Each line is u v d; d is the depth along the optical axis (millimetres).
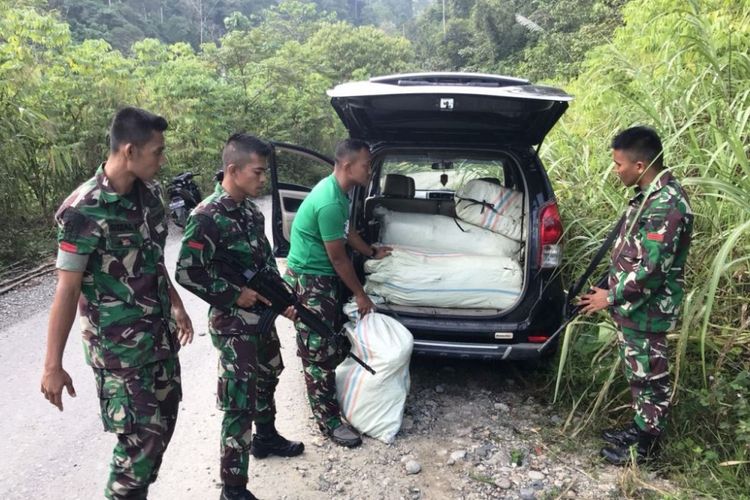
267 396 2648
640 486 2451
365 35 31828
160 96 10766
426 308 3238
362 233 3535
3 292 5422
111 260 1868
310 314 2525
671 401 2732
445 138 3432
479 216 3533
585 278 2812
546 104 3006
